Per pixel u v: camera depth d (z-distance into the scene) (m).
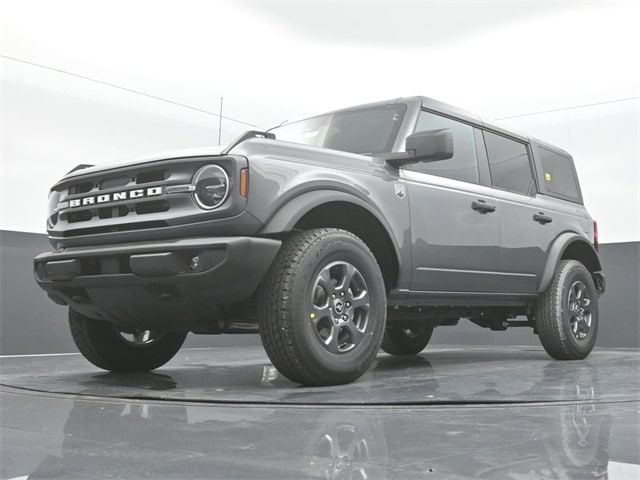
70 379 3.08
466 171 3.71
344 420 1.86
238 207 2.48
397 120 3.39
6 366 3.94
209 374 3.33
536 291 4.13
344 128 3.52
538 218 4.12
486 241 3.65
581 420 1.86
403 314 3.77
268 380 3.00
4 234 5.00
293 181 2.65
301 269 2.56
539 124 6.99
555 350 4.27
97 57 5.61
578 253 4.71
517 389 2.59
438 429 1.71
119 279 2.66
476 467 1.30
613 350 5.83
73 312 3.25
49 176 5.30
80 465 1.33
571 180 4.85
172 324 2.88
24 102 5.15
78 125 5.49
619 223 6.56
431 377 3.10
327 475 1.24
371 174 3.03
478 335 7.16
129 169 2.71
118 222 2.71
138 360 3.44
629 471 1.26
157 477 1.24
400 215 3.11
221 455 1.42
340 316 2.71
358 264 2.78
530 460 1.36
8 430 1.74
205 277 2.48
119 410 2.08
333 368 2.64
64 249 2.94
